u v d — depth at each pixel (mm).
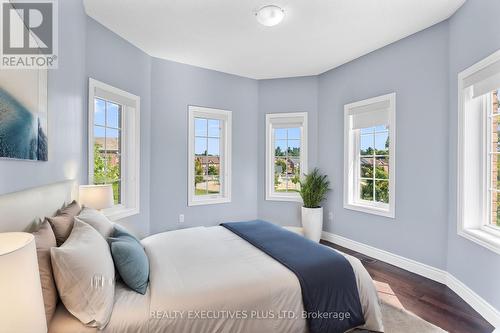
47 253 1180
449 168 2646
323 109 4242
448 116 2666
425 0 2375
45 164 1688
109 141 3207
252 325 1465
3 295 707
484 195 2354
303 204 4293
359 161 3826
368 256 3512
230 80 4371
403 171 3090
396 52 3168
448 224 2666
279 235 2408
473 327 2000
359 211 3662
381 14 2604
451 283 2592
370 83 3494
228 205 4414
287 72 4277
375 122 3465
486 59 2100
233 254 1992
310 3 2430
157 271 1688
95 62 2797
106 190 2416
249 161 4578
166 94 3820
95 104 2955
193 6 2506
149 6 2516
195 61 3867
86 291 1188
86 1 2445
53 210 1641
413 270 2986
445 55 2695
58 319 1185
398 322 2047
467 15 2357
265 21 2568
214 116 4266
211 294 1439
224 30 2953
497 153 2266
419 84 2930
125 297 1415
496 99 2289
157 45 3357
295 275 1682
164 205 3842
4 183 1196
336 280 1734
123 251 1504
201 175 4293
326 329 1636
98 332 1172
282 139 4645
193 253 2002
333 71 4062
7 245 899
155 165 3752
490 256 2088
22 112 1341
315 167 4355
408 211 3043
